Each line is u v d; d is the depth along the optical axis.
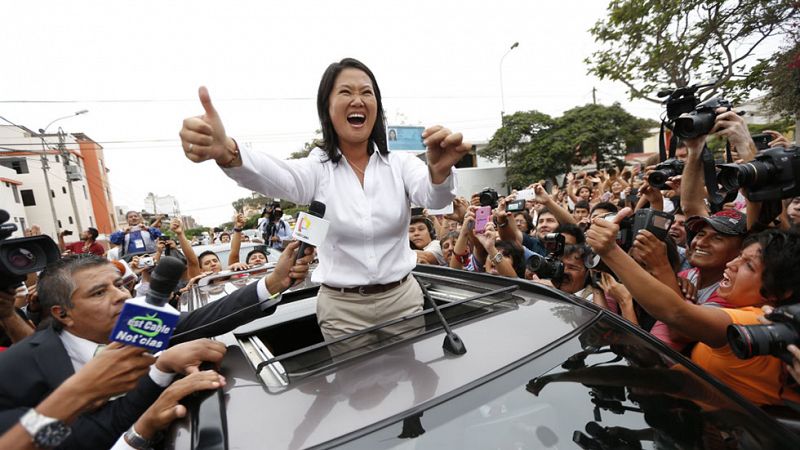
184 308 2.26
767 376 1.53
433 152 1.30
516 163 22.33
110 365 1.04
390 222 1.56
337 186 1.54
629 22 8.34
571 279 2.65
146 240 6.49
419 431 1.01
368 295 1.60
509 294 1.74
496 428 1.08
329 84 1.49
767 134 2.83
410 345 1.32
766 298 1.58
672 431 1.14
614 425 1.15
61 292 1.59
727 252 2.00
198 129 1.08
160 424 1.11
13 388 1.47
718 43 7.68
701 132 2.26
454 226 5.22
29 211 26.80
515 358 1.25
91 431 1.30
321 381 1.17
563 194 8.02
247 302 1.66
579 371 1.25
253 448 0.96
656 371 1.30
